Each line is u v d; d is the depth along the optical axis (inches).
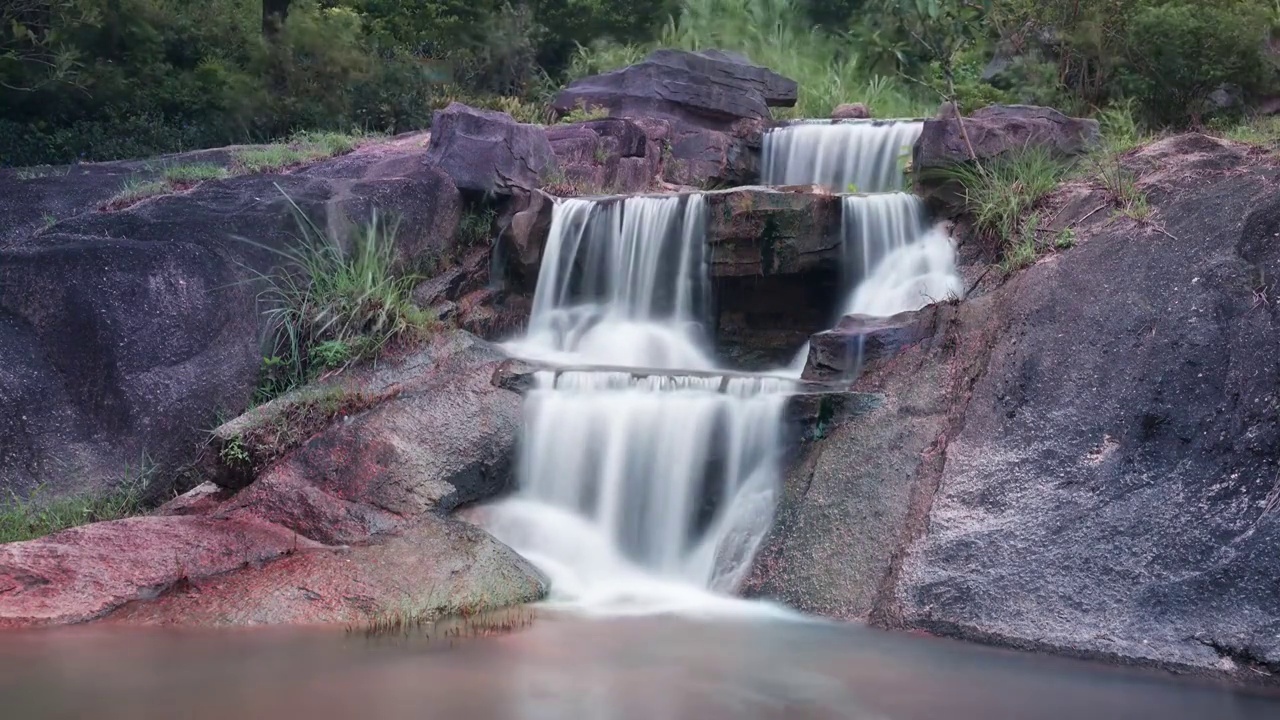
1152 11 604.4
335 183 482.3
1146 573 278.1
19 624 279.7
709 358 471.5
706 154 633.0
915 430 344.5
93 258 386.9
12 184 500.1
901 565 306.0
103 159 632.4
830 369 386.3
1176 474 295.1
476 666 260.5
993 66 741.9
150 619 287.6
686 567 359.9
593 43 892.0
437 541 331.6
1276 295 319.9
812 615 310.8
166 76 705.0
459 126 512.7
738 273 459.8
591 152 569.3
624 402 382.0
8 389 358.9
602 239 487.2
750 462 364.8
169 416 383.9
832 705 237.6
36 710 222.8
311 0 811.4
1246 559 269.7
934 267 447.8
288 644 273.4
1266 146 415.8
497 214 508.1
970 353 363.3
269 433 365.4
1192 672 255.8
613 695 242.2
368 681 246.7
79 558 302.2
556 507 377.4
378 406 378.3
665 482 370.3
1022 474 313.4
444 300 469.4
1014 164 453.1
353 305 420.2
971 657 271.3
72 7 648.4
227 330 405.4
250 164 544.4
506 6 879.1
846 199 463.5
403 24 887.7
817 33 960.3
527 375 397.1
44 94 645.3
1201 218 366.9
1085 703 239.0
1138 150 453.1
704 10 917.2
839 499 335.0
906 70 826.8
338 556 320.8
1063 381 333.1
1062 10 687.1
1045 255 398.9
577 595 334.0
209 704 228.7
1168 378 315.6
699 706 236.5
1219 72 581.9
